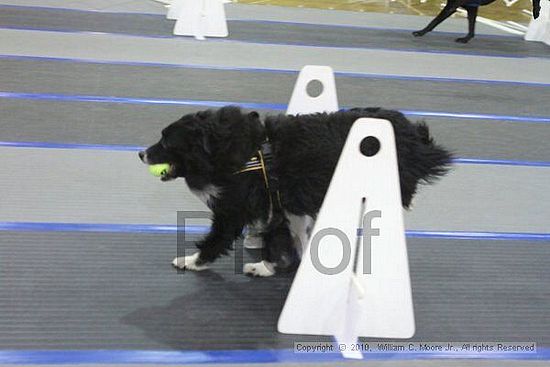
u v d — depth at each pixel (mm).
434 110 6742
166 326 3238
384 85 7344
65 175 4793
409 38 9508
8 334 3082
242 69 7480
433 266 3977
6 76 6668
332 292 3207
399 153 3365
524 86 7773
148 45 8109
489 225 4559
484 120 6586
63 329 3152
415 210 4684
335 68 7789
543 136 6297
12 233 3961
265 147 3291
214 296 3516
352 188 3104
